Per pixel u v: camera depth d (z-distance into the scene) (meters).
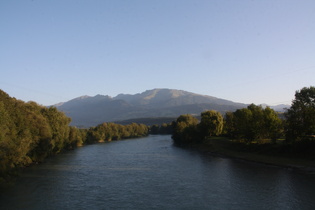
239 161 79.38
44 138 75.06
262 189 44.94
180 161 80.06
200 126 133.00
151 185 49.06
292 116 75.25
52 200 40.00
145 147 131.88
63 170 64.44
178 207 36.44
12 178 52.41
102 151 111.88
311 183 48.09
